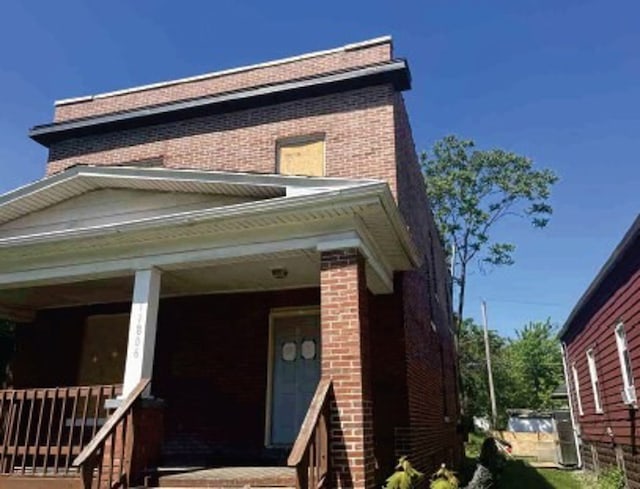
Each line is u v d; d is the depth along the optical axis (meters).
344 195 6.02
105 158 10.95
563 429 20.30
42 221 8.00
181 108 10.56
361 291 6.27
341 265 6.23
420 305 10.55
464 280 27.39
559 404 42.34
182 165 10.34
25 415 9.45
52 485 6.00
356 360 5.79
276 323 9.06
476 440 29.14
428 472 9.57
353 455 5.45
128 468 5.77
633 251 9.67
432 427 10.84
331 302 6.10
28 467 6.99
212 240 6.90
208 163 10.17
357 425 5.55
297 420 8.43
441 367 14.21
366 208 6.14
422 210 12.68
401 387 7.81
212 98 10.38
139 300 6.89
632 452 11.19
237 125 10.27
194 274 8.15
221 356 8.99
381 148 9.02
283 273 8.09
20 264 7.75
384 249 7.54
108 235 6.99
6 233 8.14
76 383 9.84
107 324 10.16
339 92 9.76
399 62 9.26
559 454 20.30
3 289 9.03
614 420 12.68
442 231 27.66
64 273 7.46
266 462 7.57
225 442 8.47
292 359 8.77
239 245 6.76
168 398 8.97
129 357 6.58
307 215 6.32
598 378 14.27
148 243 7.12
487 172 27.45
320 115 9.71
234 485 5.51
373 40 9.84
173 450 8.61
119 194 7.69
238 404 8.64
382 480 7.30
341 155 9.25
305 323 8.93
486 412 37.09
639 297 9.60
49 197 7.85
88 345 10.09
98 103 11.55
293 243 6.53
